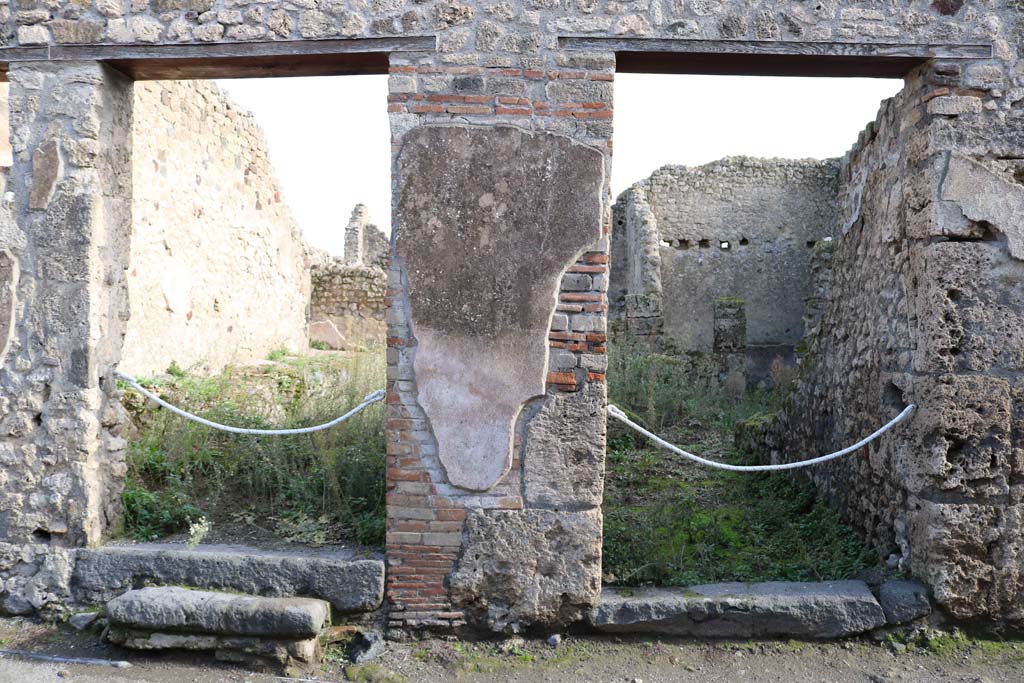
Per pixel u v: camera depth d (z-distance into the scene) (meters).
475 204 3.90
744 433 6.66
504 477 3.95
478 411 3.93
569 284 3.91
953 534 3.96
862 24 3.95
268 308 10.34
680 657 3.89
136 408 5.60
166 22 4.05
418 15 3.92
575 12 3.91
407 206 3.91
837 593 4.07
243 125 9.46
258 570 4.05
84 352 4.16
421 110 3.91
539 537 3.95
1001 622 4.00
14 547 4.20
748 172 15.95
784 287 15.88
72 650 3.94
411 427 3.96
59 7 4.09
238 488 5.02
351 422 5.58
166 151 7.52
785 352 15.78
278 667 3.79
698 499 5.59
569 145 3.88
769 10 3.93
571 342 3.91
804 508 5.39
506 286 3.90
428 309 3.93
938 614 4.00
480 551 3.96
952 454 3.99
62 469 4.18
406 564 4.00
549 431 3.92
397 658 3.88
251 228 9.72
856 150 5.18
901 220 4.32
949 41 3.95
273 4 3.98
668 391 8.02
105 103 4.22
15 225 4.16
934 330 3.97
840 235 5.43
